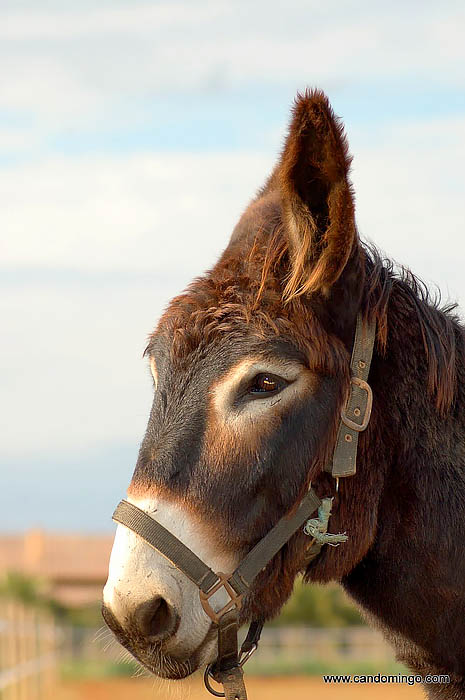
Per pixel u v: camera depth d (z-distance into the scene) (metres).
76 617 39.75
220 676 4.40
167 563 4.25
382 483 4.63
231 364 4.36
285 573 4.51
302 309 4.45
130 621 4.24
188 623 4.27
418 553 4.62
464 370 4.94
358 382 4.54
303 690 28.58
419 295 5.11
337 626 37.00
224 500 4.30
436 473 4.66
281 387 4.37
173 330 4.52
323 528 4.45
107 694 27.39
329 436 4.45
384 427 4.65
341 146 4.23
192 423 4.34
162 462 4.32
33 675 23.50
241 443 4.32
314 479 4.48
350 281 4.55
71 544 61.16
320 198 4.48
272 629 35.84
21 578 40.84
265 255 4.61
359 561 4.70
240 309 4.46
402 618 4.73
